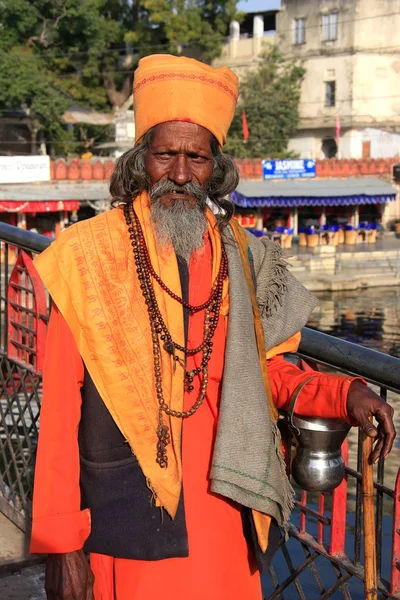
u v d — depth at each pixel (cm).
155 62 168
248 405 163
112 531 163
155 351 163
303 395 173
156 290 166
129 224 170
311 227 3066
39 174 2586
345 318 2323
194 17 3528
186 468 167
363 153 3716
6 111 3212
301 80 3772
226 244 175
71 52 3494
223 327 172
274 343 179
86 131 3588
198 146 167
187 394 169
